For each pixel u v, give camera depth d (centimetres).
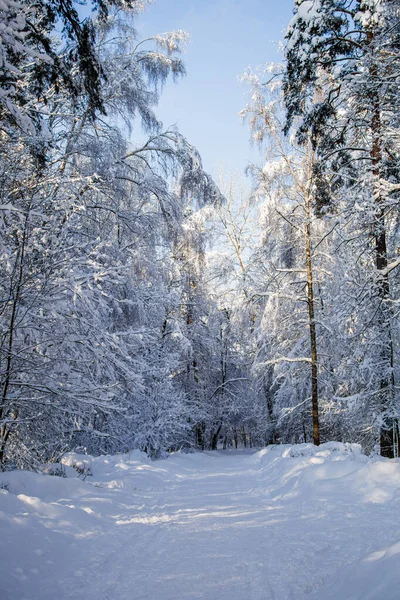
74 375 812
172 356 1962
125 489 923
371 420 1174
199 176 1611
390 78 947
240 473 1428
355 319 1151
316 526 516
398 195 987
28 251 749
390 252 1245
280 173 1666
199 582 358
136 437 1766
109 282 989
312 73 1041
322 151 1138
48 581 372
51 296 822
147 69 1545
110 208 1423
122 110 1464
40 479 690
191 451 2620
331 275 1603
